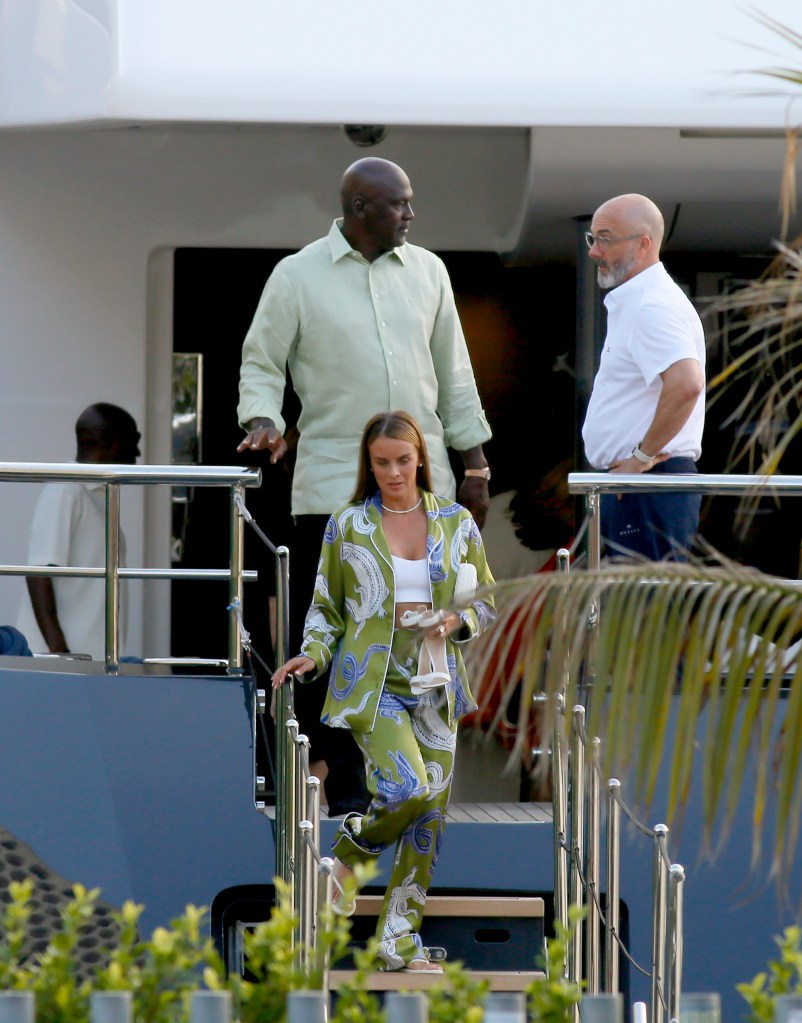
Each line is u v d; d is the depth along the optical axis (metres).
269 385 21.83
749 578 12.38
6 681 21.03
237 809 20.67
